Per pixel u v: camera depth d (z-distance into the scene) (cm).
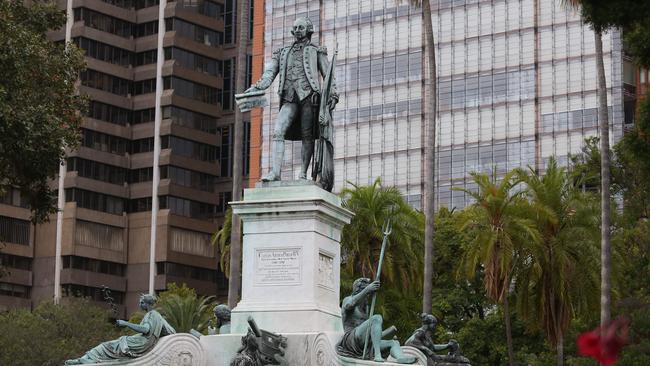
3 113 3869
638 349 5341
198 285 13450
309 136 2448
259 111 12281
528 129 10888
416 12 11619
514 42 11069
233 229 5556
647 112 3478
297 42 2500
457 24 11406
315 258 2300
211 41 14138
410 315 6638
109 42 13662
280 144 2419
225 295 13588
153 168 13562
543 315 5809
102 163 13425
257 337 2177
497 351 6788
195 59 13938
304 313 2258
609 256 5112
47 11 4512
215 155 14012
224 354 2272
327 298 2353
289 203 2303
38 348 7138
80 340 7706
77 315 8031
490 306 7262
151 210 13462
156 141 13600
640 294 6338
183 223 13462
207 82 13975
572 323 6306
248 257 2331
